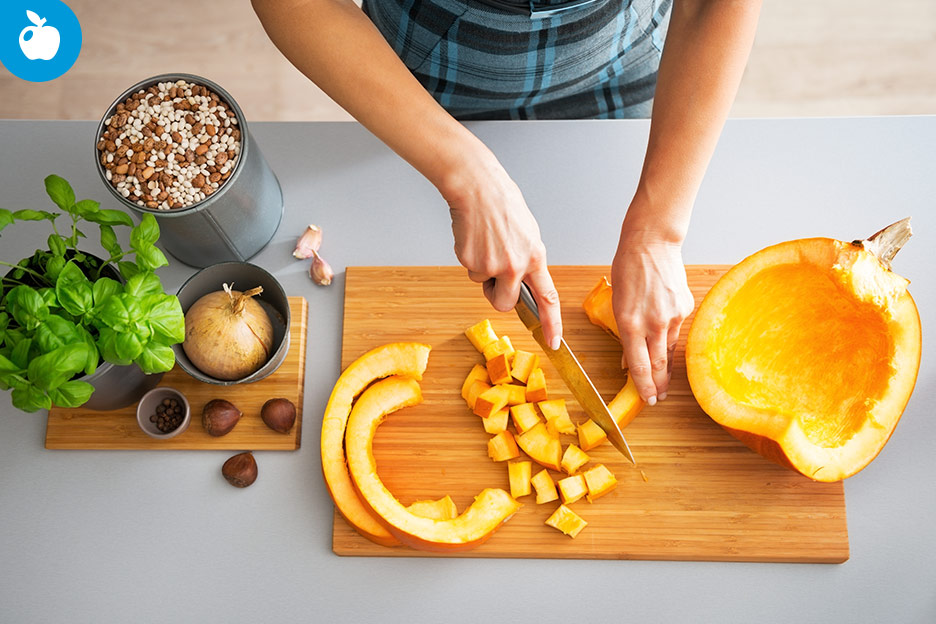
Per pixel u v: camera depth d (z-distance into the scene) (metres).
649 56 1.25
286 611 1.02
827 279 1.02
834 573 1.02
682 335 1.09
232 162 1.00
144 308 0.89
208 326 0.99
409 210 1.14
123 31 1.91
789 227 1.13
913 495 1.04
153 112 1.00
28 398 0.88
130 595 1.02
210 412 1.03
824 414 1.05
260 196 1.06
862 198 1.14
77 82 1.88
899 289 0.99
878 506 1.04
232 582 1.02
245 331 0.99
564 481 1.02
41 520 1.04
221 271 1.03
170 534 1.04
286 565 1.03
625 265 0.99
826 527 1.02
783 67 1.87
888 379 0.99
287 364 1.07
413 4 1.11
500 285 0.96
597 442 1.03
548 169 1.15
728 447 1.05
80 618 1.01
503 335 1.09
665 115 0.96
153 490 1.05
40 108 1.86
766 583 1.02
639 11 1.16
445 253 1.13
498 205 0.92
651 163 0.98
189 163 1.00
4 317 0.90
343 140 1.17
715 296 1.01
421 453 1.05
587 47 1.15
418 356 1.04
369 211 1.14
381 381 1.05
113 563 1.03
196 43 1.90
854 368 1.06
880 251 1.00
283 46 0.93
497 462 1.05
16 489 1.05
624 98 1.29
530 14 1.08
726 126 1.16
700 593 1.02
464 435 1.05
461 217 0.94
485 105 1.26
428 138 0.92
